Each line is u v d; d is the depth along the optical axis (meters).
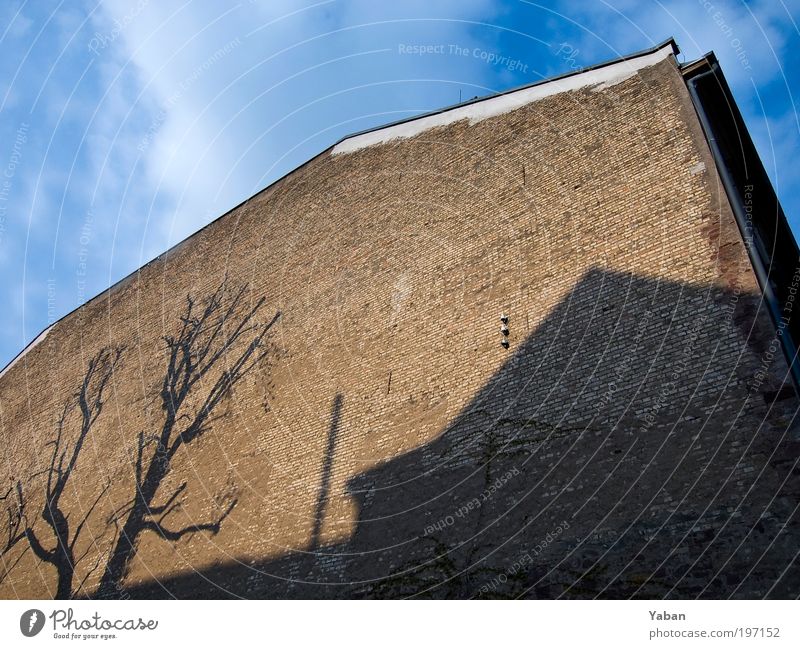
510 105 13.60
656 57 11.70
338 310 14.47
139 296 20.97
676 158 10.59
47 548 17.05
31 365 23.66
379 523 10.88
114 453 17.47
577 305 10.62
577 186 11.64
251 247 18.09
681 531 8.16
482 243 12.52
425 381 11.88
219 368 16.44
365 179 15.88
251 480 13.55
